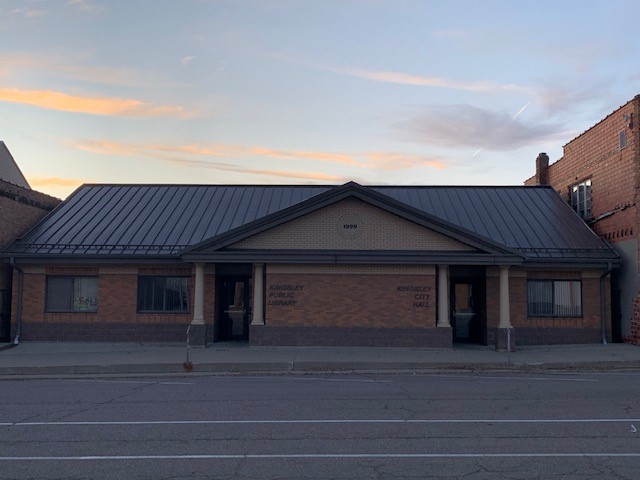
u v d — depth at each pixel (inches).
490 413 406.6
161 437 343.3
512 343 761.6
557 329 843.4
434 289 779.4
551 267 842.8
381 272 784.3
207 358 692.1
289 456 303.1
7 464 291.6
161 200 996.6
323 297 782.5
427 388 515.8
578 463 289.7
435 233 781.3
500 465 286.8
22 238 872.3
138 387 530.6
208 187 1051.3
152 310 847.1
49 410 423.8
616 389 507.8
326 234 786.2
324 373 627.5
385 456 302.5
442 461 293.7
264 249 783.1
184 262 823.1
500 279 783.7
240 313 879.7
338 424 374.3
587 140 970.7
